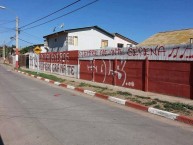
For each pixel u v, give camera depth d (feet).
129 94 41.65
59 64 87.30
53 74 88.38
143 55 45.91
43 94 44.01
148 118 27.84
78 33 115.14
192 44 36.68
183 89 38.24
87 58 65.82
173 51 39.65
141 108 32.55
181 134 22.12
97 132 22.09
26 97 40.34
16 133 21.72
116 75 53.67
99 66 60.08
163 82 41.70
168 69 40.70
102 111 30.73
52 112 29.63
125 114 29.48
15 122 25.18
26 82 64.75
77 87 51.47
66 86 55.42
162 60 41.75
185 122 26.43
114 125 24.39
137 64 47.55
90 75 64.44
